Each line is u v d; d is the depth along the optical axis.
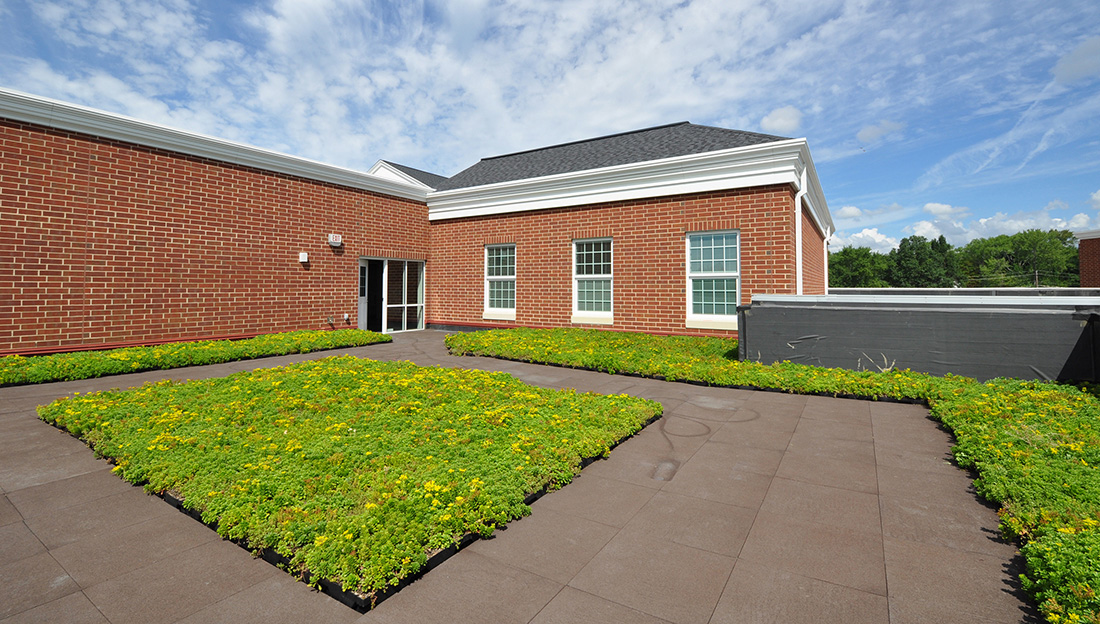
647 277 12.85
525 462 4.43
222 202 12.04
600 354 9.70
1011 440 4.73
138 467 4.32
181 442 4.75
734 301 11.84
